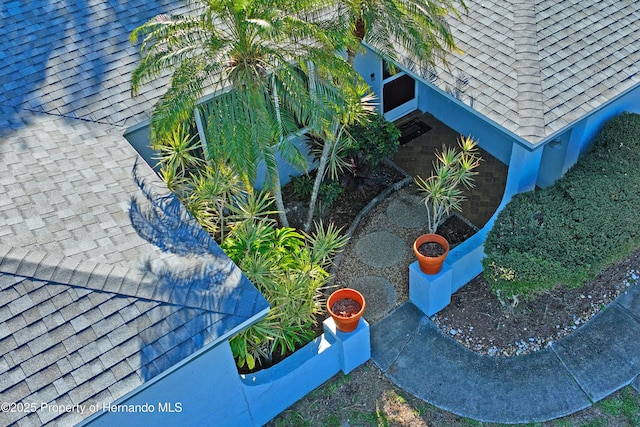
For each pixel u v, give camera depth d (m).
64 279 10.05
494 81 13.91
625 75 13.90
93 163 12.86
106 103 14.02
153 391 10.18
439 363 13.56
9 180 12.19
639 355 13.34
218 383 11.12
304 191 17.09
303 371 12.62
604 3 15.34
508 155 17.70
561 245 13.19
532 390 12.96
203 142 15.73
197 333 9.70
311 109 12.27
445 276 13.55
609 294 14.49
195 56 12.20
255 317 10.01
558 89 13.52
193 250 10.98
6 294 9.82
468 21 15.35
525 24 14.68
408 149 18.73
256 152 12.58
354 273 15.55
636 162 14.64
